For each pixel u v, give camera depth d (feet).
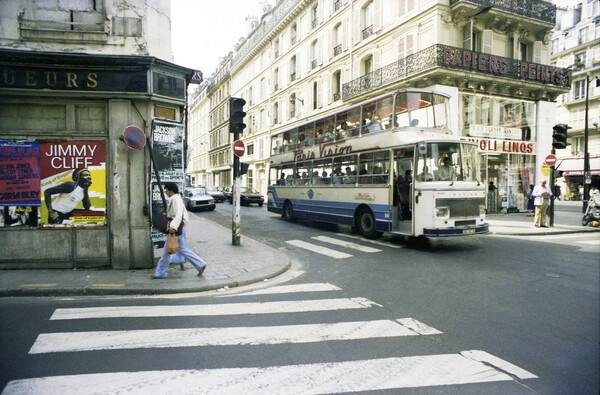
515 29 65.05
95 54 21.61
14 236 22.48
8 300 17.71
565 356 11.80
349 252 30.71
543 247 32.24
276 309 16.57
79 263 23.17
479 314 15.78
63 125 22.81
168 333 13.58
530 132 68.44
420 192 30.09
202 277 21.72
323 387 9.89
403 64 62.69
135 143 22.03
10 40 21.88
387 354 11.94
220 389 9.73
